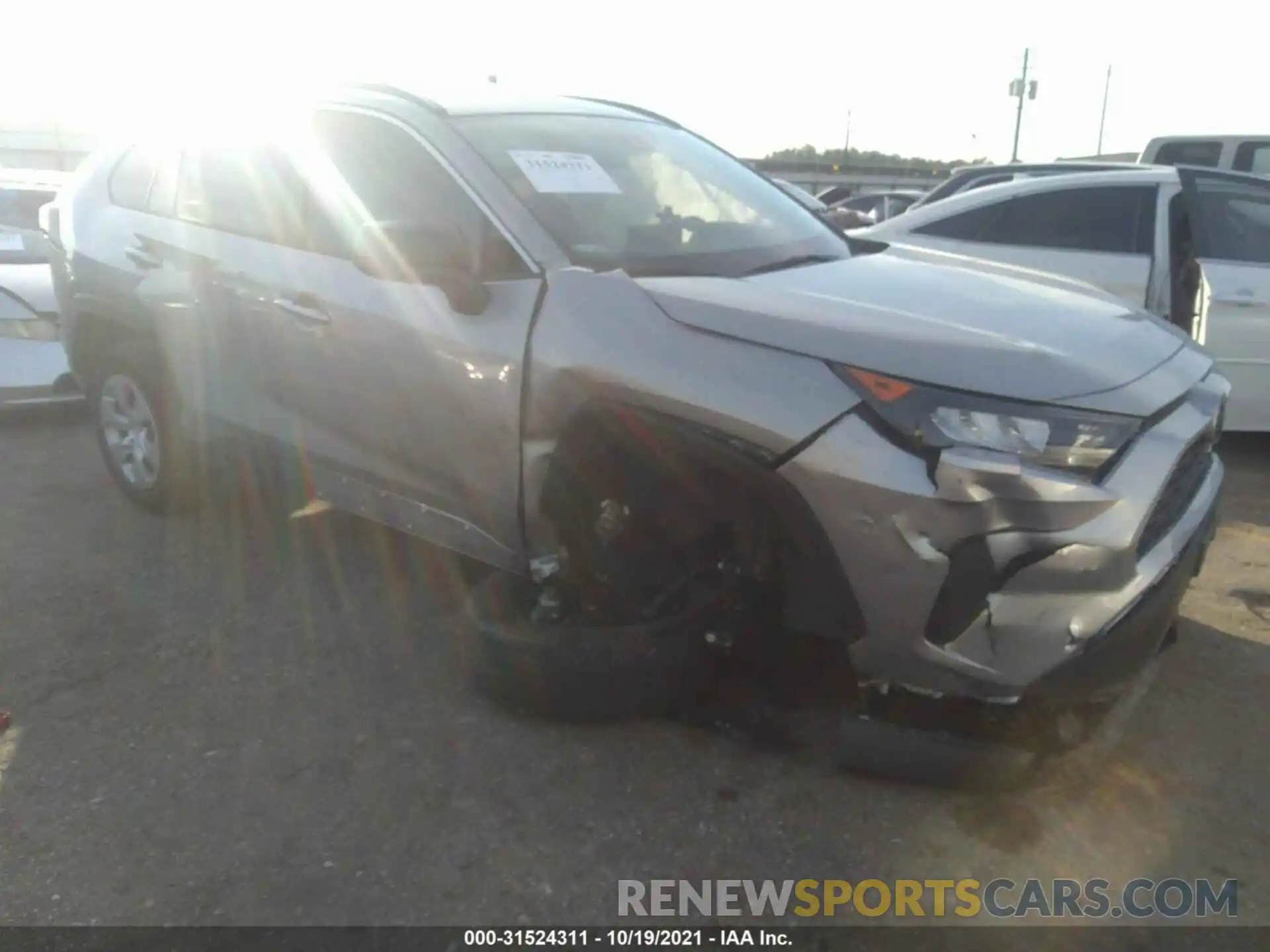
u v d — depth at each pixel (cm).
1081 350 294
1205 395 312
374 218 371
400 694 354
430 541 372
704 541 319
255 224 415
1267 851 284
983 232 704
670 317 303
